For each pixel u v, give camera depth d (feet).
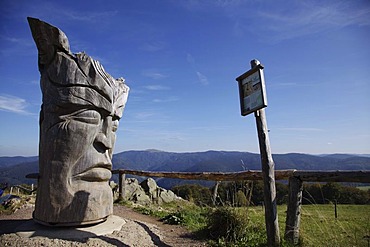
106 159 13.69
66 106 12.53
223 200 15.70
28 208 20.15
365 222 14.34
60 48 12.68
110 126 13.98
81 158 12.64
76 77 12.60
